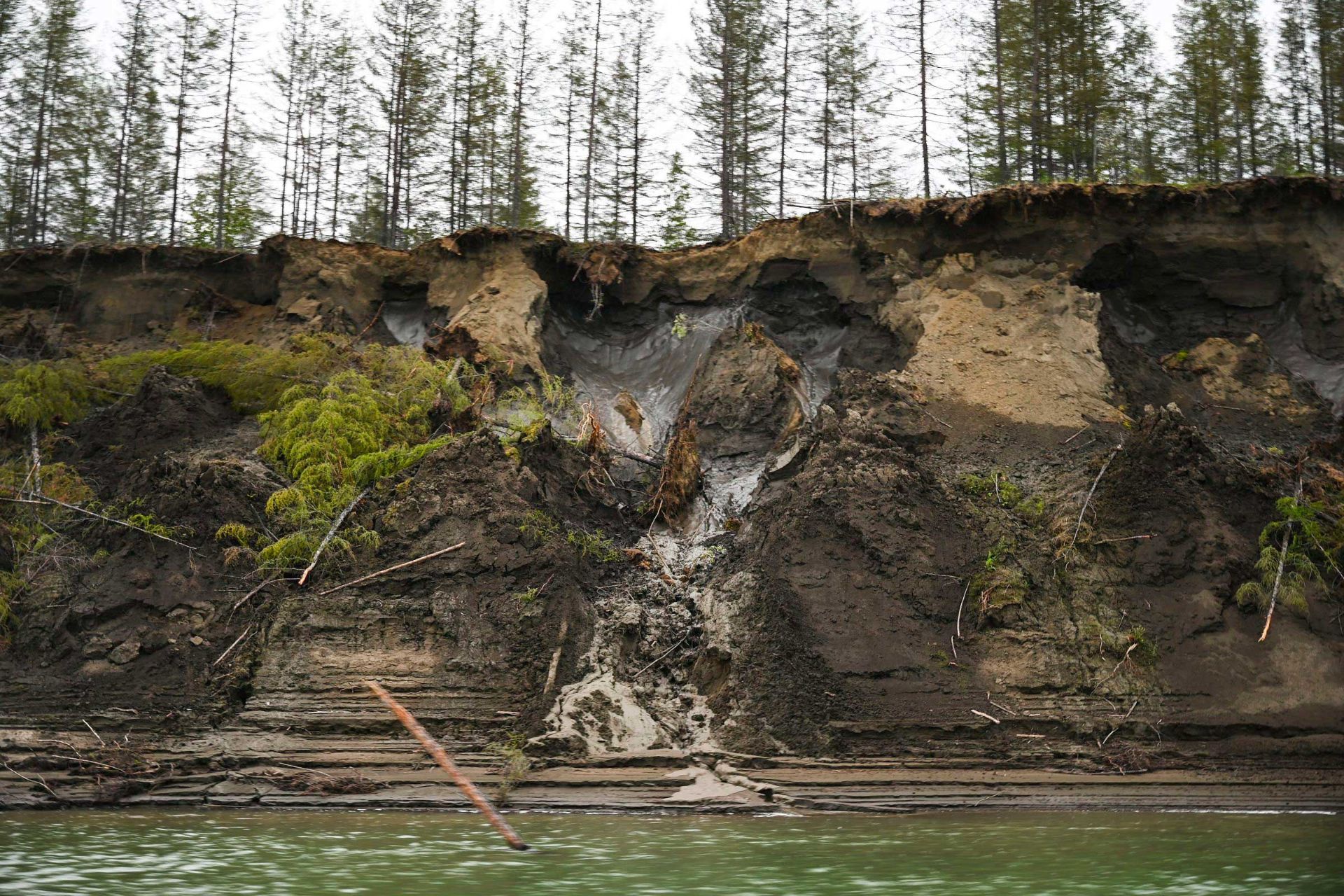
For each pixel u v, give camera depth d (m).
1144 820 12.90
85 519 19.12
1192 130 41.22
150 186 40.75
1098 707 15.85
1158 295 26.19
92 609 16.89
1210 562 17.66
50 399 23.23
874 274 26.27
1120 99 39.78
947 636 16.89
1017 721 15.58
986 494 20.00
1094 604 17.31
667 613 18.33
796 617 16.91
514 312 25.66
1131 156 42.03
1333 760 15.02
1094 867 10.17
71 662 16.42
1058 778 14.60
